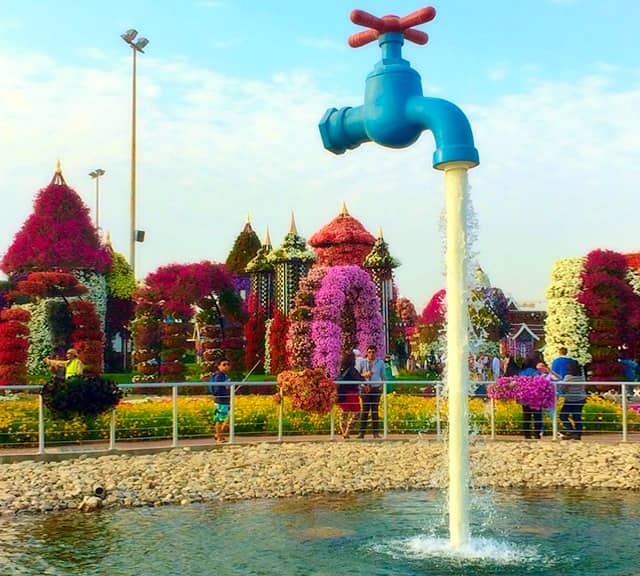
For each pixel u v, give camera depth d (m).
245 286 55.38
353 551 9.73
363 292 28.58
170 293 35.66
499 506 12.55
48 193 38.19
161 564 9.30
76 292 35.34
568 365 19.11
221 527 11.13
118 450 16.56
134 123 49.53
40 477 14.12
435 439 18.62
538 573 8.77
